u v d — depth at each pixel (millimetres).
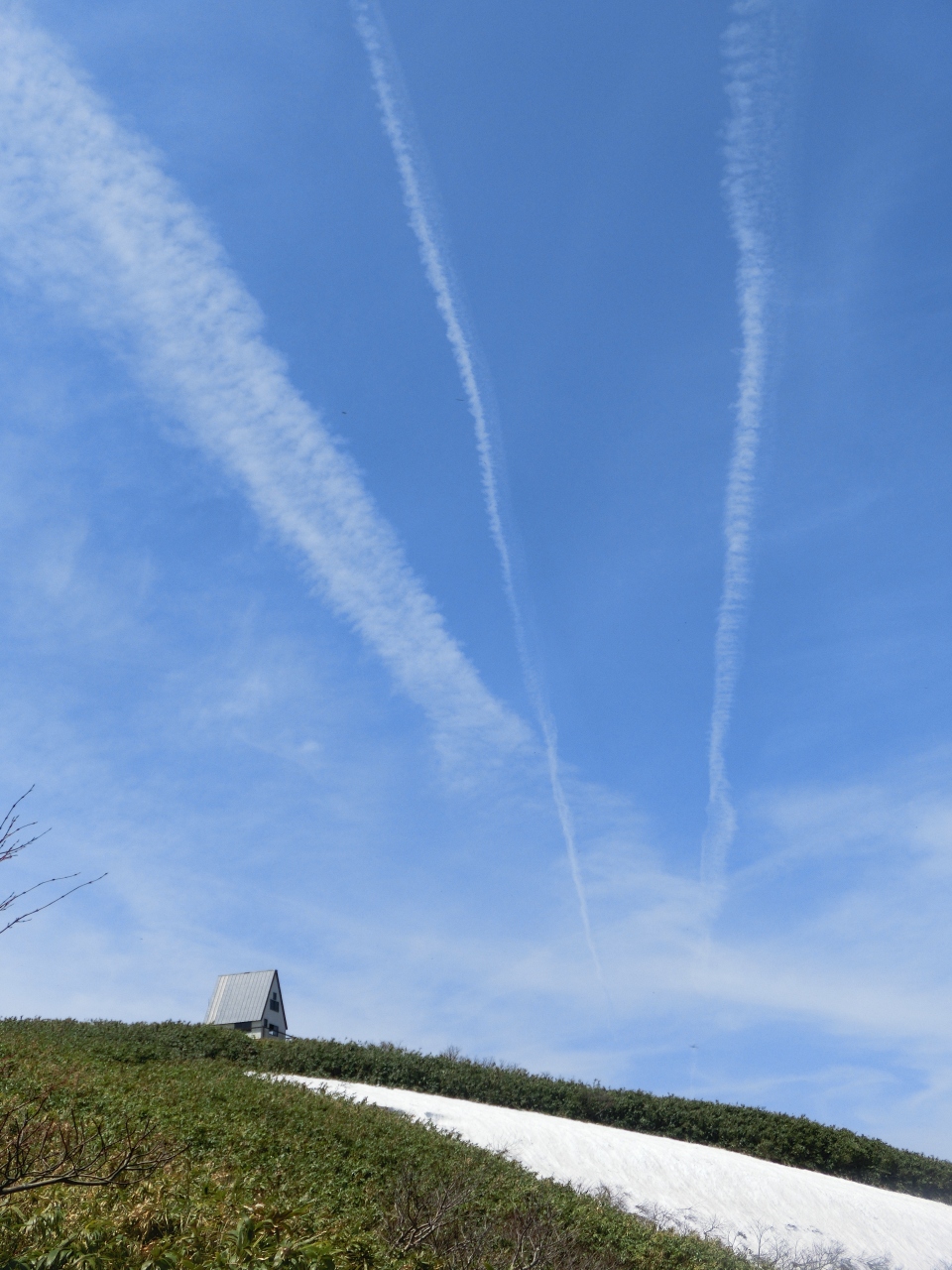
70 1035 21016
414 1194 10641
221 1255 6254
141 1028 24547
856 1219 19234
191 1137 11664
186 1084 15211
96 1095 12719
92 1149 8133
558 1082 25547
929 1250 18781
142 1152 7383
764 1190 19469
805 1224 18359
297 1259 6418
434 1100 21344
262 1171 11109
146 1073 15797
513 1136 18984
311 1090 18047
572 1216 13898
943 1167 25391
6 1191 5906
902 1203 21328
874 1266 17453
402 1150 14250
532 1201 13812
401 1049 26203
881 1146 25641
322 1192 10875
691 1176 19281
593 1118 24547
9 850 5902
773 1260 16469
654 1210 17125
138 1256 6004
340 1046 25391
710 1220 17453
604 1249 13148
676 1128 24469
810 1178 21344
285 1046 24797
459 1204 10945
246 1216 6883
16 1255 5797
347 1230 7871
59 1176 6219
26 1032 20000
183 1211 7191
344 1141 13992
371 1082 23516
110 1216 6707
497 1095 24141
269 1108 14609
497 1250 10578
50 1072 13719
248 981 46531
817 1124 25375
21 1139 6430
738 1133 24438
